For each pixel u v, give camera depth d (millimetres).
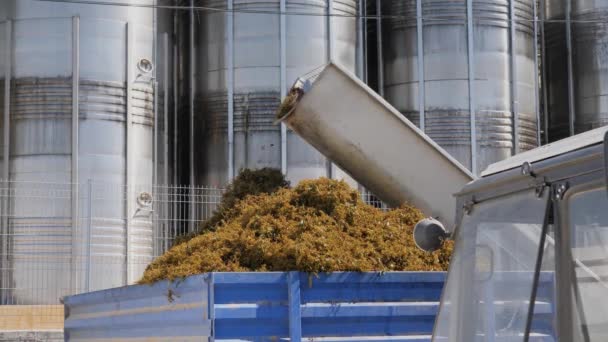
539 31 39906
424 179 16438
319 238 11641
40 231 28781
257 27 32562
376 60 36156
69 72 30547
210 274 10602
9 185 30109
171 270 12055
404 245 12234
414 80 34500
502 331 7094
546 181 6867
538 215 6887
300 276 10914
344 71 16250
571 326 6520
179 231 27922
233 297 10672
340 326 10969
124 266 29078
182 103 34562
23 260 28375
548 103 39281
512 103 34594
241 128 32406
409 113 34469
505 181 7289
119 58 31203
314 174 32031
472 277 7555
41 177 30109
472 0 34500
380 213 13062
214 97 32875
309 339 10828
